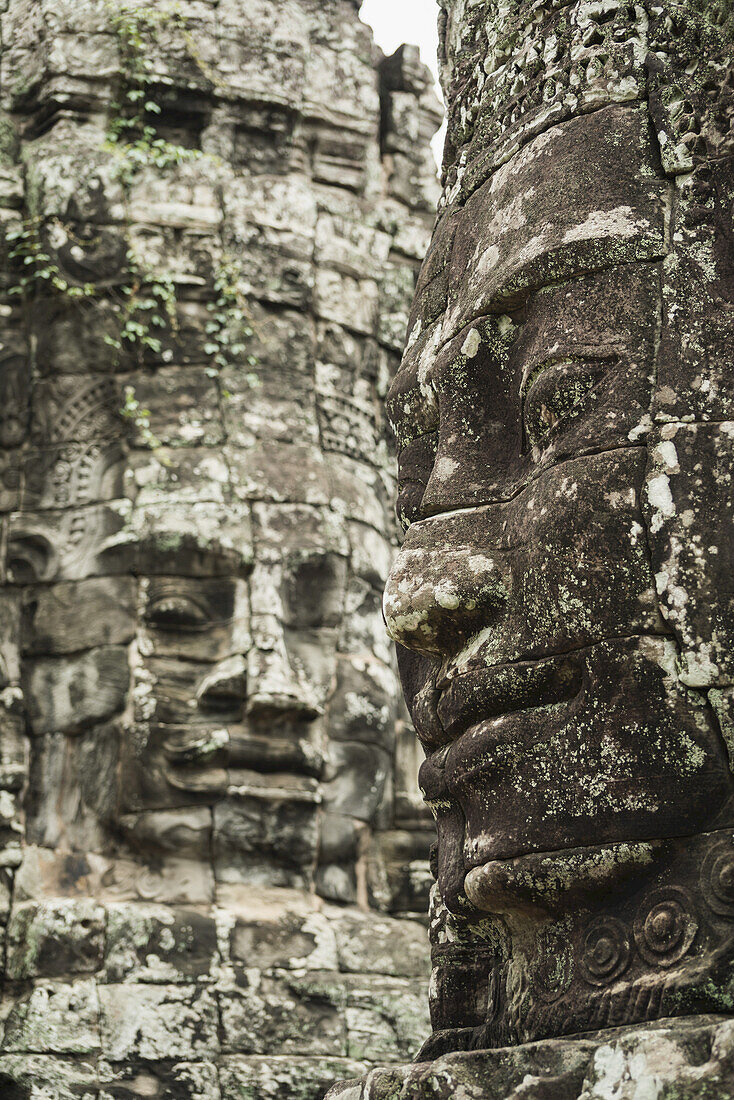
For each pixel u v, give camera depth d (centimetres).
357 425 721
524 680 232
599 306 239
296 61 743
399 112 777
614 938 221
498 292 251
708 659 217
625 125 249
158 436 678
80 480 677
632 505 225
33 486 679
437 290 280
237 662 650
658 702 219
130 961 605
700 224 238
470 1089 220
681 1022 206
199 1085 589
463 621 244
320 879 658
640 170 245
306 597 671
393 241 760
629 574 224
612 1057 208
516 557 239
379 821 689
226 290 698
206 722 647
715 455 224
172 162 709
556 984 228
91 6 721
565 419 238
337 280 732
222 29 735
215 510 665
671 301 235
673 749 217
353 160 758
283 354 705
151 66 717
